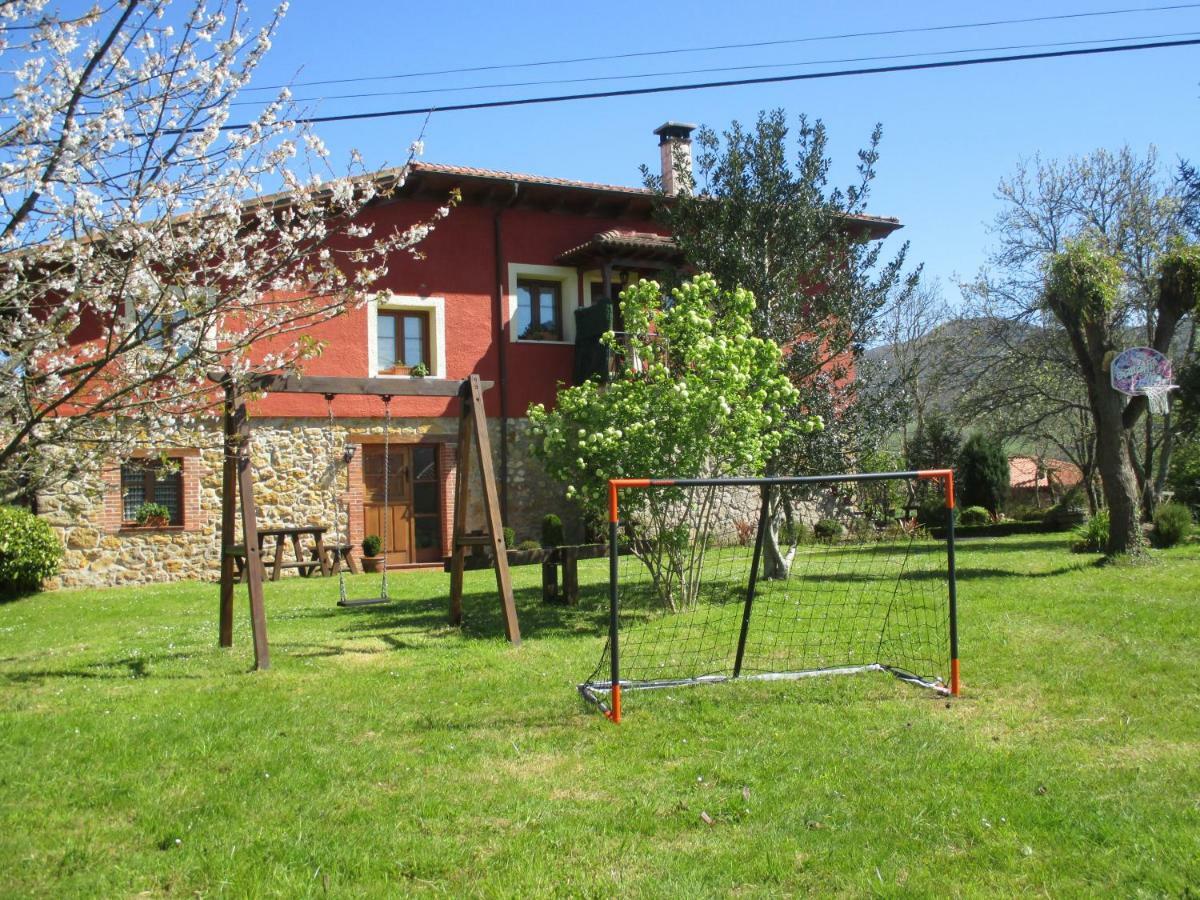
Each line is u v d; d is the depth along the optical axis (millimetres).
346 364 15469
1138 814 3729
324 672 6758
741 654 6293
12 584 12758
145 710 5707
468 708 5652
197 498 14625
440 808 4000
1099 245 17984
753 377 9344
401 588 12000
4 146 5586
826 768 4410
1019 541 16172
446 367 16203
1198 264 11039
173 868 3457
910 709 5410
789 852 3510
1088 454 20500
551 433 9281
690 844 3627
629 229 17812
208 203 6672
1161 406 11227
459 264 16406
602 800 4102
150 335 5656
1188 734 4754
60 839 3732
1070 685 5750
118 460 6766
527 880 3318
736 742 4863
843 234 11609
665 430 8859
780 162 11297
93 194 5832
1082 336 11836
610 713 5453
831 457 11000
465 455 8602
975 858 3428
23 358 5656
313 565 13914
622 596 10281
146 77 6020
